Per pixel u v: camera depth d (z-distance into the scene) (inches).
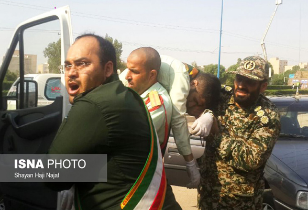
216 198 92.7
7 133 108.6
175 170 165.3
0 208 122.0
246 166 86.0
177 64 87.0
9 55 112.6
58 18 96.7
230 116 93.0
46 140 98.1
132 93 64.7
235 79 90.9
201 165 98.3
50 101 101.0
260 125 89.0
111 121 57.5
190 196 196.7
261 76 86.7
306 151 146.2
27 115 104.1
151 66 81.4
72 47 63.3
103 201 59.4
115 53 66.6
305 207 123.0
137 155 59.9
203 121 83.7
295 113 171.2
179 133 86.4
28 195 102.4
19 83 111.9
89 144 57.0
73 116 57.9
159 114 77.4
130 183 59.4
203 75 93.8
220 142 89.7
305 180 125.7
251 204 92.1
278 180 133.9
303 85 2142.0
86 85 62.5
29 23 108.1
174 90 85.2
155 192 61.5
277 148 150.6
